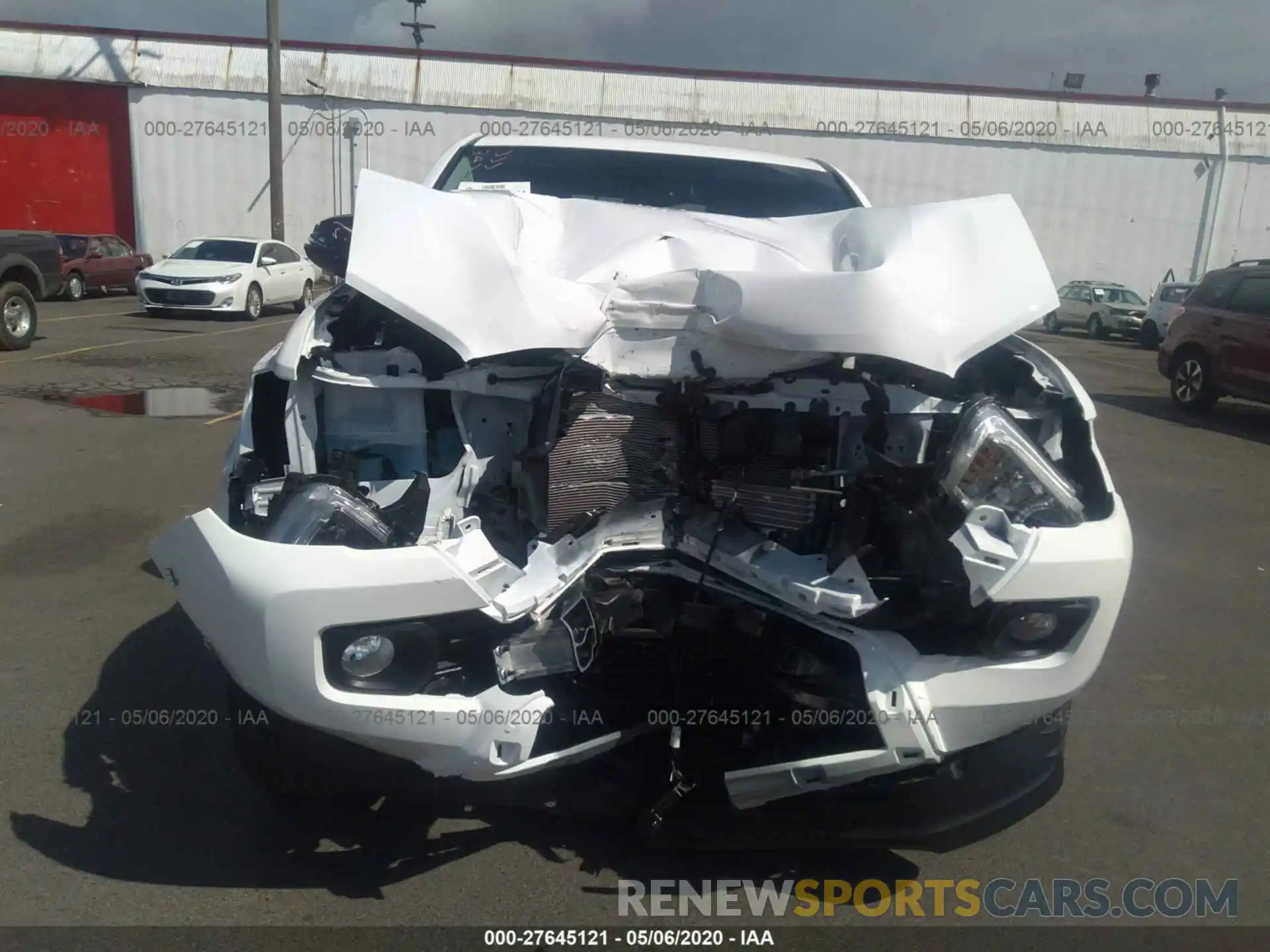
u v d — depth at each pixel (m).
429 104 28.41
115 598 4.86
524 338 2.96
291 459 3.04
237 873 2.92
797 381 3.08
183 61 28.47
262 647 2.54
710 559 2.89
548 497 2.92
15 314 12.98
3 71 27.84
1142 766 3.70
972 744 2.75
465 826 3.17
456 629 2.65
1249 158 30.17
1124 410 12.51
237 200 29.16
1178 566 6.05
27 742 3.57
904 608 2.76
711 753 3.04
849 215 3.83
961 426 2.75
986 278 3.13
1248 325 11.59
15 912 2.73
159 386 10.66
